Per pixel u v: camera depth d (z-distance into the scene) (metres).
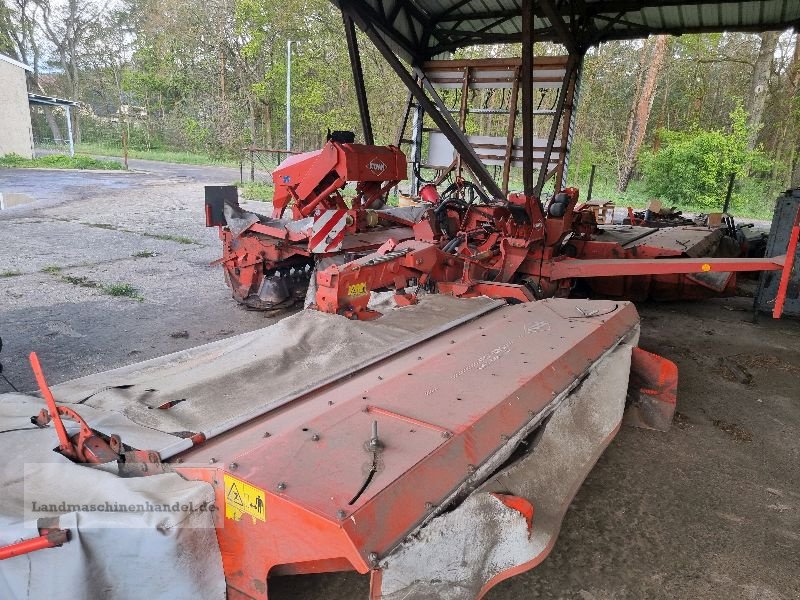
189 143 37.72
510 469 2.34
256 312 6.14
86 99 46.34
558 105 8.90
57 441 1.99
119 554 1.65
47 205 13.93
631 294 7.21
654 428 3.94
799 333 6.25
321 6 26.03
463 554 1.83
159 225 11.64
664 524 2.91
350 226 6.09
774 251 6.42
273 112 31.38
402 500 1.66
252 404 2.28
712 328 6.37
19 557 1.63
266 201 15.80
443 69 10.56
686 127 29.83
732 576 2.55
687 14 9.29
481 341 3.03
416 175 11.39
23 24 43.09
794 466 3.54
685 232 8.08
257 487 1.63
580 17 9.09
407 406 2.19
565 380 2.71
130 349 4.94
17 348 4.88
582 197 23.12
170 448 1.90
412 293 4.02
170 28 33.78
